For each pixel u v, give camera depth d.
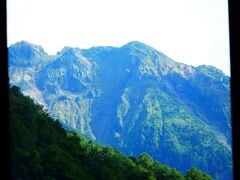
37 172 28.25
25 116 28.86
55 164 30.45
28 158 27.95
